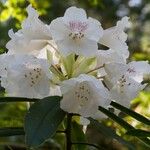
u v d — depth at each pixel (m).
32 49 0.41
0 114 0.82
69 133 0.42
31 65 0.40
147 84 0.43
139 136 0.39
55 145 0.71
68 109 0.38
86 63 0.40
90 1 1.00
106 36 0.42
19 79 0.40
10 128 0.41
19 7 0.86
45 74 0.40
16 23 0.82
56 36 0.39
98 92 0.38
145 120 0.39
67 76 0.41
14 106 0.83
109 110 0.42
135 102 0.82
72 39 0.40
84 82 0.39
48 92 0.39
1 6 0.86
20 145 0.65
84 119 0.43
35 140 0.35
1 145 0.62
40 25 0.41
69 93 0.38
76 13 0.40
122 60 0.41
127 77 0.41
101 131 0.41
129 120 0.71
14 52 0.41
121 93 0.41
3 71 0.41
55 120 0.36
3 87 0.43
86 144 0.42
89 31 0.40
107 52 0.41
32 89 0.40
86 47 0.39
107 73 0.40
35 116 0.36
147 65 0.43
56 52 0.41
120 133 0.67
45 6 0.96
